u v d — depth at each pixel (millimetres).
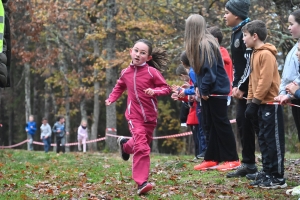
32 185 7879
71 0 27844
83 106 37000
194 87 8461
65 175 9195
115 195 6746
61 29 31109
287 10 17609
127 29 25031
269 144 6809
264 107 6844
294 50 6680
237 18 7879
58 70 38312
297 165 9750
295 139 20344
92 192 7031
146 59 6805
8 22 6332
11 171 9742
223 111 8117
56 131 21031
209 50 7785
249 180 7492
